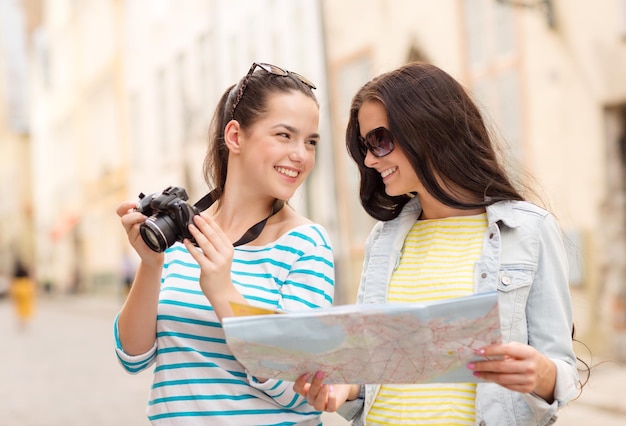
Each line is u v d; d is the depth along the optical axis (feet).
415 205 7.13
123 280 64.08
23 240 120.98
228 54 46.91
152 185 65.51
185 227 5.96
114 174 76.54
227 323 5.28
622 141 22.43
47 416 22.35
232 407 6.28
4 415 22.84
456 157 6.48
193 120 54.34
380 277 6.95
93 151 83.76
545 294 6.22
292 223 6.82
